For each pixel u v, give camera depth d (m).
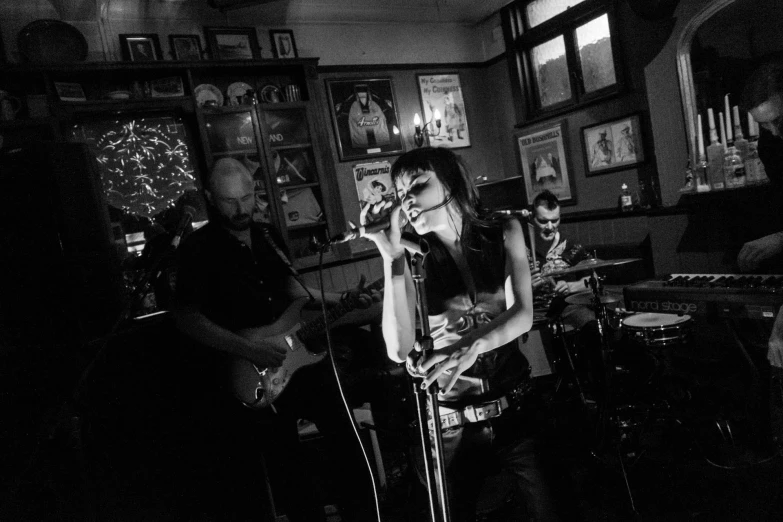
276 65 4.45
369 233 1.35
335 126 5.08
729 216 3.52
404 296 1.42
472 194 1.49
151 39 4.22
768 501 2.10
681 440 2.66
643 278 4.42
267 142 4.40
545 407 1.51
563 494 1.41
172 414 2.63
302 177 4.67
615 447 2.50
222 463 2.49
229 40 4.52
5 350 2.17
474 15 5.60
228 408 2.53
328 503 2.62
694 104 3.74
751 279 2.62
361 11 5.12
